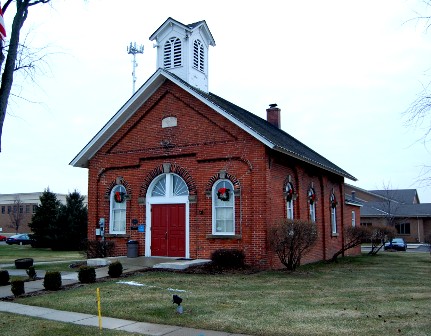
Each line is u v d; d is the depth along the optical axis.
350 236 27.39
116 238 21.73
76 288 13.65
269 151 18.80
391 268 20.88
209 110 19.72
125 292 12.77
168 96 21.02
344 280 15.71
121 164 22.03
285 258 19.08
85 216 43.56
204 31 23.69
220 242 18.92
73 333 8.61
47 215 45.09
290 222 17.83
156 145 21.08
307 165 23.42
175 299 10.02
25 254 35.34
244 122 18.59
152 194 21.27
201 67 23.56
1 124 10.23
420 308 10.59
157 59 23.11
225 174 19.06
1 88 10.36
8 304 11.48
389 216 56.00
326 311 10.21
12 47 10.48
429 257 29.30
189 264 17.33
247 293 12.57
